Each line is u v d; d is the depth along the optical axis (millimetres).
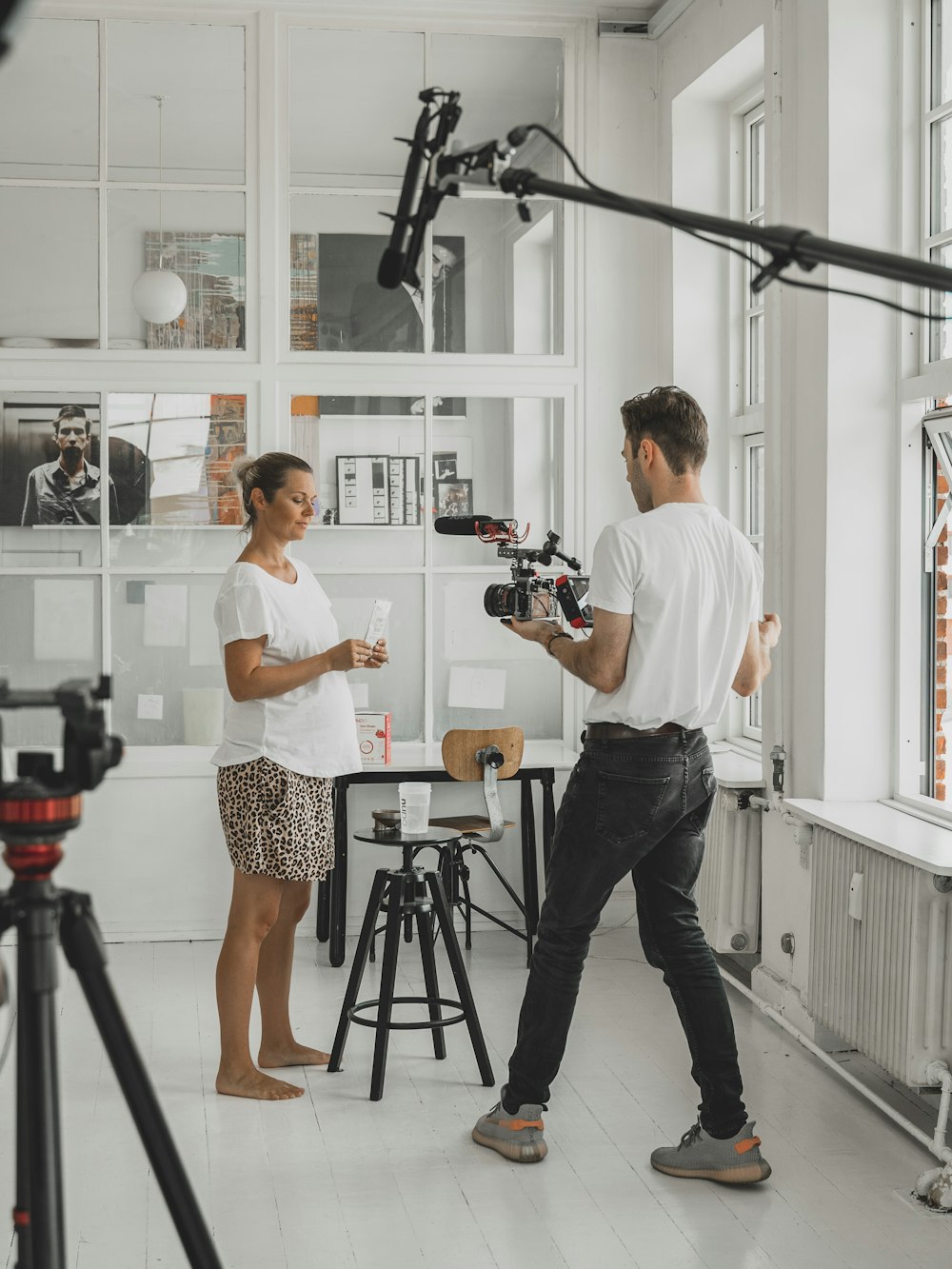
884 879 3156
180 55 4961
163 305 5000
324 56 5039
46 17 4887
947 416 3611
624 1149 3070
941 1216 2746
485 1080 3453
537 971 2967
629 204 1378
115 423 5008
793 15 4008
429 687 5188
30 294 4953
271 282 5039
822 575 3816
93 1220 2699
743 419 5000
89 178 4957
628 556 2730
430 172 1561
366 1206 2764
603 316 5227
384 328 5129
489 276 5184
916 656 3797
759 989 4105
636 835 2803
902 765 3787
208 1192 2824
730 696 5035
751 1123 2893
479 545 5195
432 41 5094
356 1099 3367
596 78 5184
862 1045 3270
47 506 4984
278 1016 3596
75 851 4898
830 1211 2758
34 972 1359
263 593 3387
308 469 3533
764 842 4125
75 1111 3273
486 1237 2633
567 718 5262
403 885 3467
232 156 5016
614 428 5250
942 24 3693
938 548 3740
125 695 5031
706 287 5105
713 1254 2566
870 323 3781
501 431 5211
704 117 5074
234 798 3365
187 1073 3553
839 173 3773
